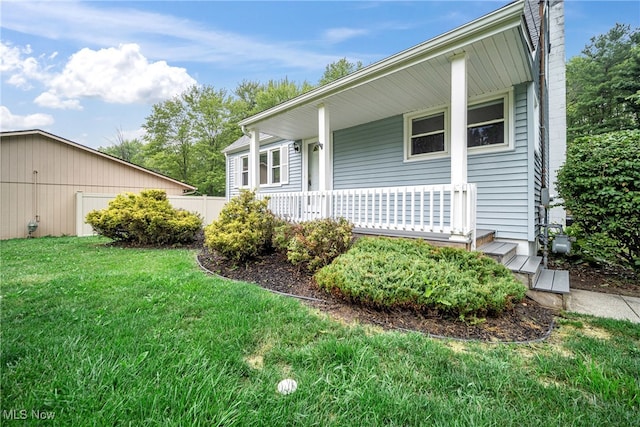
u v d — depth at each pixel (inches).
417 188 157.9
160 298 115.9
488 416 54.3
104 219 273.6
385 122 257.9
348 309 111.2
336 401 57.1
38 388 59.2
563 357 79.0
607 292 151.8
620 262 170.4
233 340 81.0
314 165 337.1
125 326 89.6
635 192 155.3
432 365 71.9
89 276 151.3
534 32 188.2
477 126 203.5
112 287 131.0
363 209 267.9
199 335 83.7
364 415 53.8
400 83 183.2
